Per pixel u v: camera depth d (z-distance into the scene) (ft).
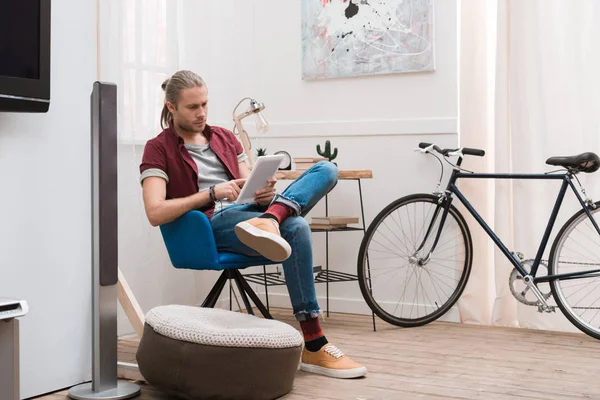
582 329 10.28
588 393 7.57
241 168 9.52
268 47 12.87
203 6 11.39
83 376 8.07
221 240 8.69
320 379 8.12
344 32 12.19
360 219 12.15
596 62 10.42
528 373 8.39
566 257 10.69
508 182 10.96
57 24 7.71
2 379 5.68
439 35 11.57
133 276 10.43
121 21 9.87
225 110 11.96
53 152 7.69
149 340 7.45
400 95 11.85
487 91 11.26
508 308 11.18
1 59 6.58
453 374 8.35
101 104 7.21
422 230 11.71
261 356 7.10
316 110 12.52
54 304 7.73
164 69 10.53
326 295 12.43
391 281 11.96
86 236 8.06
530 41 10.69
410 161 11.77
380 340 10.23
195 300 11.64
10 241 7.28
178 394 7.30
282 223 8.23
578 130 10.55
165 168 8.73
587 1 10.43
